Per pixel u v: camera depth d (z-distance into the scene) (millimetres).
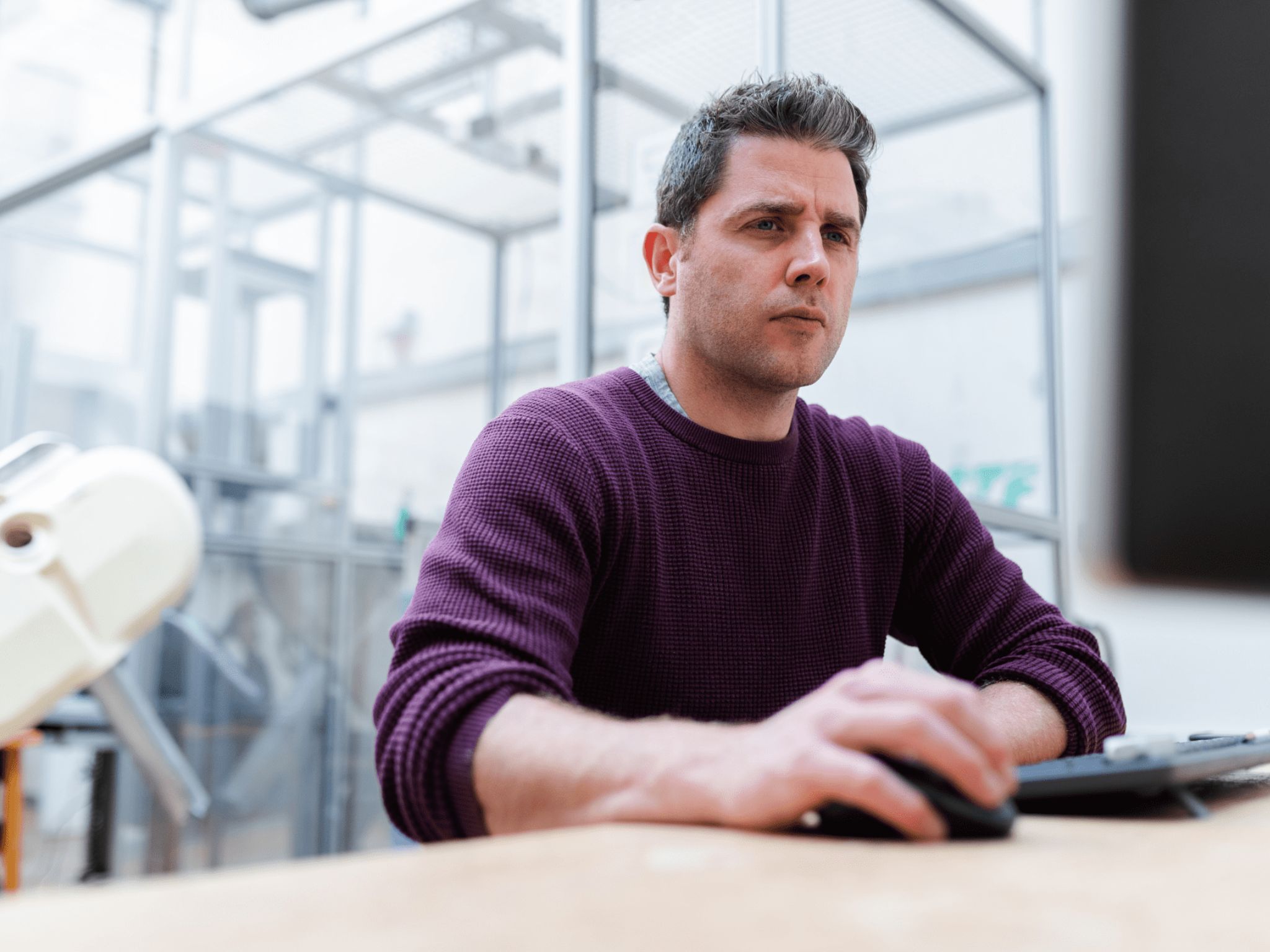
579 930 218
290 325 3068
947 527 1028
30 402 3391
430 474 3361
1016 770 473
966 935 215
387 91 2652
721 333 909
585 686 844
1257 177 308
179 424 2822
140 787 2559
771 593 911
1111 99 327
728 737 448
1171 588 324
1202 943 211
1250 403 310
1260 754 502
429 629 646
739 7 1665
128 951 201
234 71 2891
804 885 270
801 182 905
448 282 3488
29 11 3514
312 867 294
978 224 2221
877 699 394
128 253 3180
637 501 855
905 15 1979
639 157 1727
